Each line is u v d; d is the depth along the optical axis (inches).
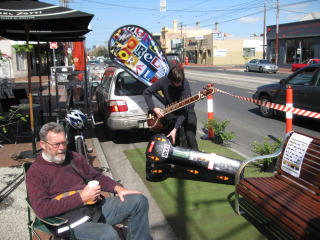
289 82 340.5
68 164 110.3
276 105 218.2
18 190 176.1
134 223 107.6
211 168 169.8
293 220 107.1
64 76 467.8
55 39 349.4
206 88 174.2
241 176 147.2
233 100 516.7
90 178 116.8
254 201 127.7
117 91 266.2
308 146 126.0
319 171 118.8
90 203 104.6
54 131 102.5
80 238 97.1
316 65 311.3
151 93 201.0
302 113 202.8
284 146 140.0
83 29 260.1
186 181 189.0
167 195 171.2
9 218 147.2
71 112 179.2
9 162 221.1
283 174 138.9
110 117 266.7
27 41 216.4
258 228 135.6
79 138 175.9
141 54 248.8
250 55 2465.6
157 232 136.7
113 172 211.5
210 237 131.1
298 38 1537.9
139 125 267.6
